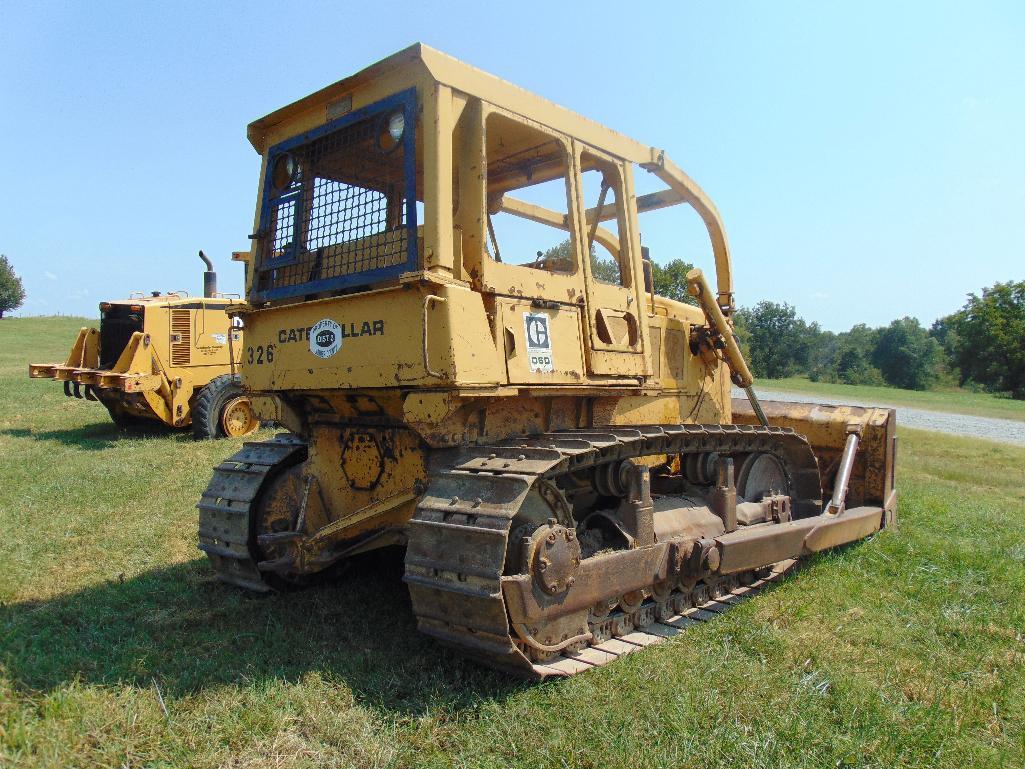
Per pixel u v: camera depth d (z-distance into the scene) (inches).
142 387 449.7
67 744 111.5
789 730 123.2
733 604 187.6
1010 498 367.9
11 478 329.4
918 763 117.5
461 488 135.6
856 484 260.8
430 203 136.9
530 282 152.9
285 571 173.9
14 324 1758.1
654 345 204.8
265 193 176.9
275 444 199.0
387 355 142.3
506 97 153.2
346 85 154.6
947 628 175.3
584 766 113.0
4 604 175.8
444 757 113.0
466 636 130.6
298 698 129.6
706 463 199.8
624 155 186.7
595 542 166.1
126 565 208.7
